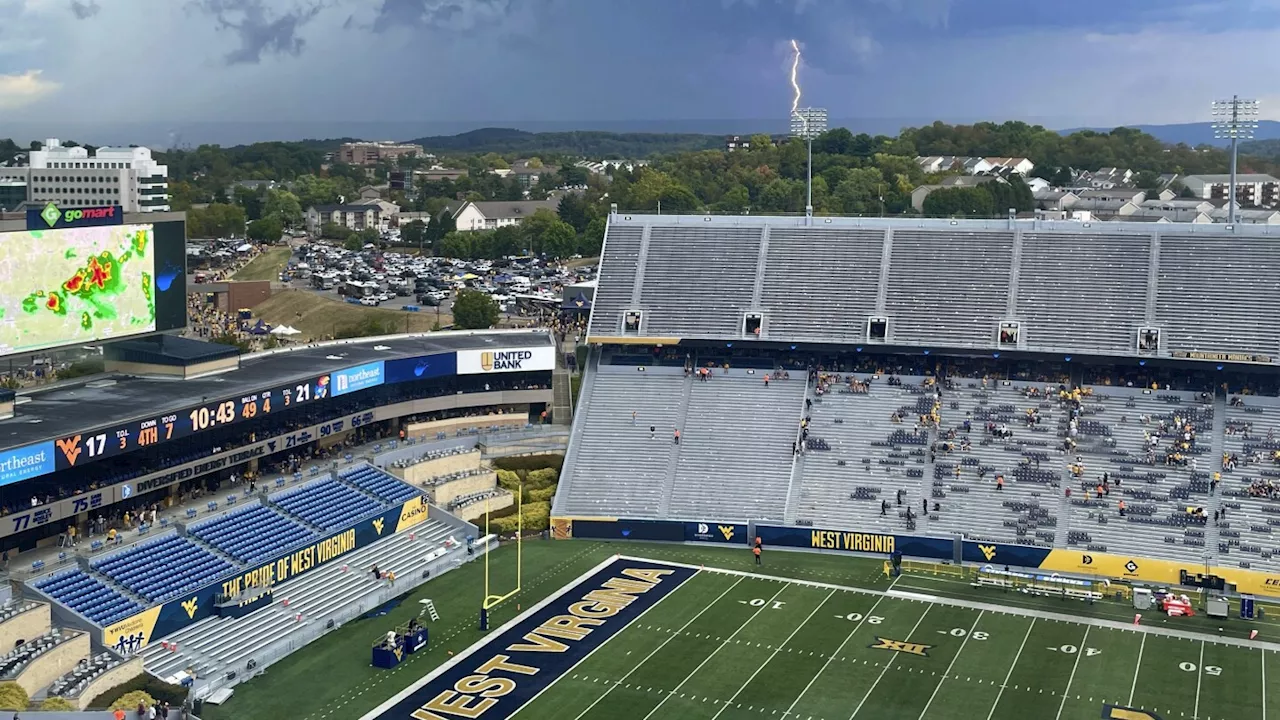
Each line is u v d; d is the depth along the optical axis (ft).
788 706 295.48
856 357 493.77
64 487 347.36
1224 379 455.22
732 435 471.21
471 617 357.82
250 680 313.73
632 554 418.72
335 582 376.68
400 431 483.92
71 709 277.64
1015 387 468.75
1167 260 480.23
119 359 425.28
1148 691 302.66
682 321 504.43
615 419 485.97
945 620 354.33
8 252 356.18
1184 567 385.91
